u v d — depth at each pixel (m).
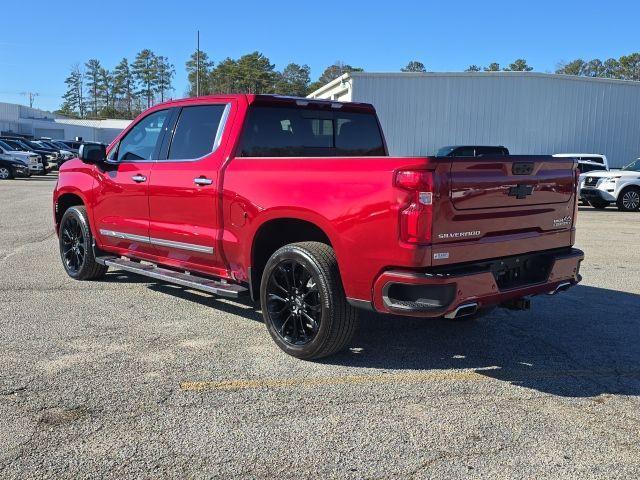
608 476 3.11
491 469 3.16
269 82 105.69
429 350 5.03
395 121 26.17
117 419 3.64
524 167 4.45
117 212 6.41
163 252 5.99
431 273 3.97
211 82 103.25
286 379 4.32
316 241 5.04
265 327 5.54
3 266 8.08
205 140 5.53
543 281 4.72
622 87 27.98
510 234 4.48
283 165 4.73
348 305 4.45
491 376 4.47
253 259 5.03
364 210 4.13
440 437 3.50
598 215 17.61
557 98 27.39
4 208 15.57
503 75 26.67
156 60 140.12
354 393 4.10
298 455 3.27
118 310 6.03
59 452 3.25
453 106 26.52
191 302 6.38
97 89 144.25
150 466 3.13
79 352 4.78
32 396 3.94
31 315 5.78
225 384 4.20
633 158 28.64
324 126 5.89
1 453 3.23
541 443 3.45
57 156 35.50
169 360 4.64
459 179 4.02
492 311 6.23
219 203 5.20
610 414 3.84
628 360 4.86
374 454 3.30
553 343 5.26
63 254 7.50
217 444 3.37
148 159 6.10
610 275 8.25
